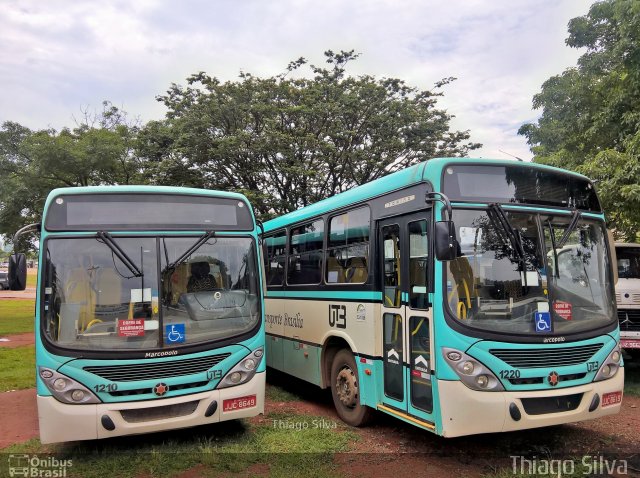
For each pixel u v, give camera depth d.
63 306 5.26
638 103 8.92
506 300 4.99
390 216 5.93
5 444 6.23
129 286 5.48
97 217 5.60
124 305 5.42
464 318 4.82
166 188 5.98
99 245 5.52
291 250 8.84
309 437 6.04
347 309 6.76
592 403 5.06
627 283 8.88
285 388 9.31
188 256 5.80
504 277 5.05
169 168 18.69
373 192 6.38
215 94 19.78
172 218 5.88
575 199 5.68
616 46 8.89
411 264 5.49
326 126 19.88
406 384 5.45
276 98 20.25
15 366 11.59
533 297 5.07
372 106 19.95
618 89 9.24
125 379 5.20
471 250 5.03
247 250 6.20
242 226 6.25
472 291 4.95
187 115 19.55
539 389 4.84
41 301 5.22
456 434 4.68
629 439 5.89
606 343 5.29
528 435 6.05
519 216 5.28
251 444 5.79
